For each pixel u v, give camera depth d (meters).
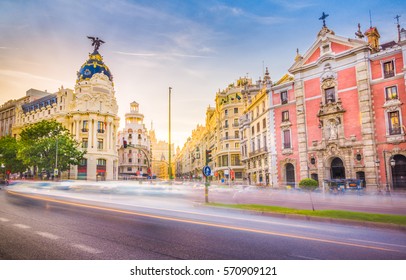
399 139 30.89
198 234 8.85
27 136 51.72
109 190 33.97
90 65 73.25
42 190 31.73
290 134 40.16
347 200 23.88
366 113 33.09
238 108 72.81
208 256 6.63
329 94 36.94
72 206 15.69
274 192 32.12
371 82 33.44
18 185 41.12
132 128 115.81
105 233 8.88
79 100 69.50
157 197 24.75
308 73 38.97
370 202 21.95
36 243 7.57
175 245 7.54
